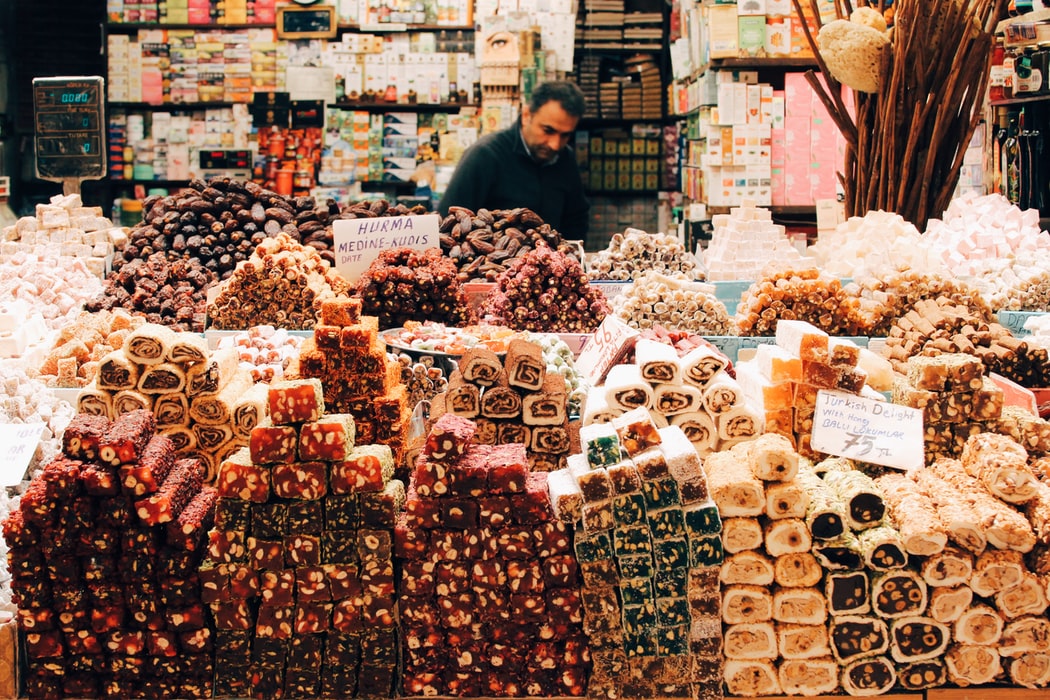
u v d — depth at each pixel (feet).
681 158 23.85
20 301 9.91
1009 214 12.31
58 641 6.16
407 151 24.70
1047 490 6.28
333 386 7.01
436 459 6.05
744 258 13.07
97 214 13.33
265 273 9.79
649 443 6.08
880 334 9.65
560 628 6.15
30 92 26.02
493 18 23.88
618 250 12.92
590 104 26.71
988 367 8.20
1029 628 6.05
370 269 10.15
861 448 7.00
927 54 11.73
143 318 9.73
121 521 5.97
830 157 18.45
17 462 7.32
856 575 6.07
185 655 6.23
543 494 6.07
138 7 24.23
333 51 24.38
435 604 6.21
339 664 6.18
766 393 7.16
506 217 13.55
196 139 24.47
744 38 18.02
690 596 6.08
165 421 6.98
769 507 6.09
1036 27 13.96
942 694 6.18
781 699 6.22
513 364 6.83
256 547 6.06
